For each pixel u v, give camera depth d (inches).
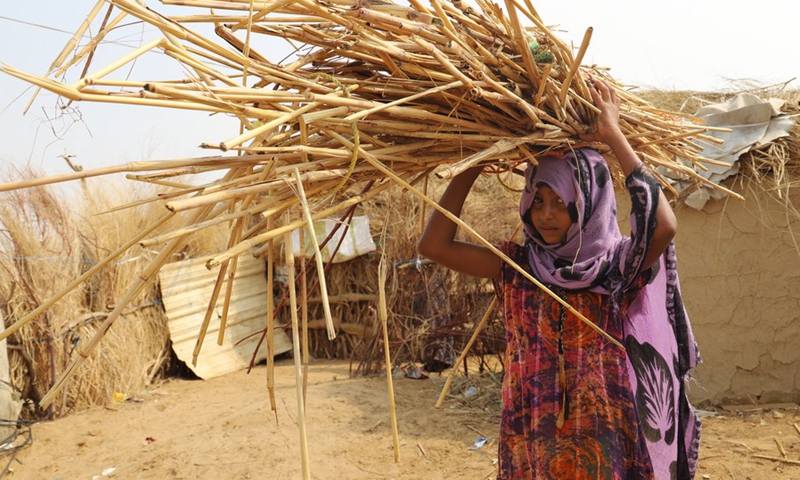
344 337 322.0
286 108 72.2
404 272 278.1
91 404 245.9
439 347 271.9
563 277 85.7
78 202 267.9
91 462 192.4
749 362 211.5
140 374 271.1
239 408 232.8
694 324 214.8
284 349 325.4
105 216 272.2
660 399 88.7
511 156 88.5
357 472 174.2
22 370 234.2
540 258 91.0
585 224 86.9
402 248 282.2
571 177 86.7
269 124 64.0
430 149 87.2
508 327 91.6
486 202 296.4
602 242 87.3
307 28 80.7
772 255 208.4
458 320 268.8
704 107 220.5
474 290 272.8
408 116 80.7
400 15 79.8
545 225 89.0
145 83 58.9
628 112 101.7
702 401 215.0
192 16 74.8
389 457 182.4
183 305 301.1
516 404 89.2
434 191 302.0
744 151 204.2
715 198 209.5
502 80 87.0
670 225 83.7
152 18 66.6
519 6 80.1
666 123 106.9
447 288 274.1
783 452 170.1
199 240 316.5
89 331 252.2
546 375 86.4
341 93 77.3
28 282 236.1
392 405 76.8
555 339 86.7
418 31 79.4
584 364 85.4
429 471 172.9
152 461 187.9
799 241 205.3
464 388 239.3
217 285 87.7
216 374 295.9
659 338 91.5
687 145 112.7
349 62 86.1
